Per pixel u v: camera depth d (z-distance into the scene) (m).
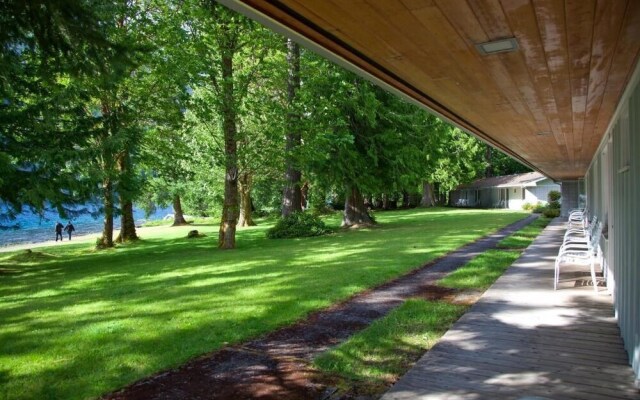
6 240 30.98
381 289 7.25
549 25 2.62
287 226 18.11
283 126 14.38
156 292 7.48
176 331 5.14
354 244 13.89
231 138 14.41
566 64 3.42
